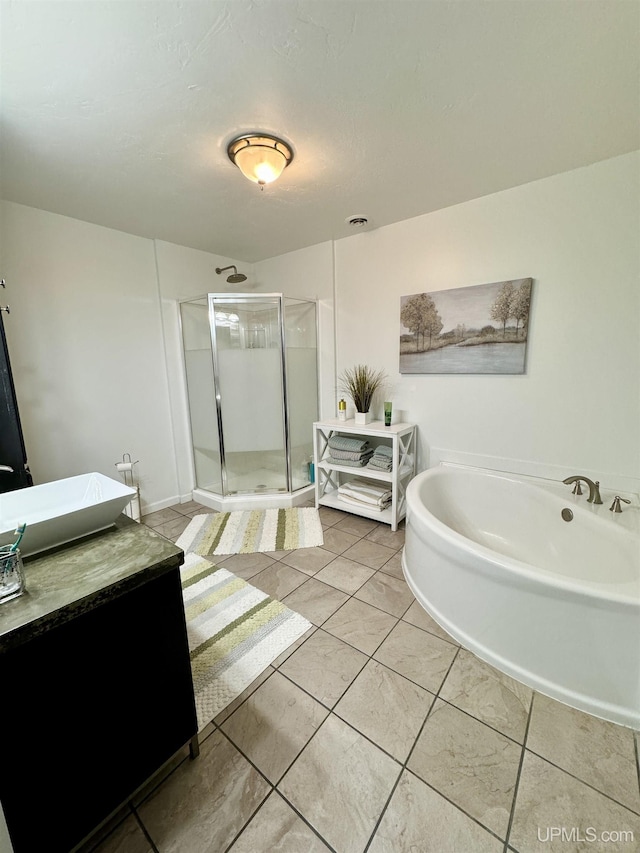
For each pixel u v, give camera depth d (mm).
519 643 1424
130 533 1141
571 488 2154
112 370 2758
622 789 1057
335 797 1050
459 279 2430
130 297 2816
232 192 2117
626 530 1662
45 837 823
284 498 3139
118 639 906
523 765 1124
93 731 881
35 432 2373
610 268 1938
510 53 1188
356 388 2889
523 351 2240
